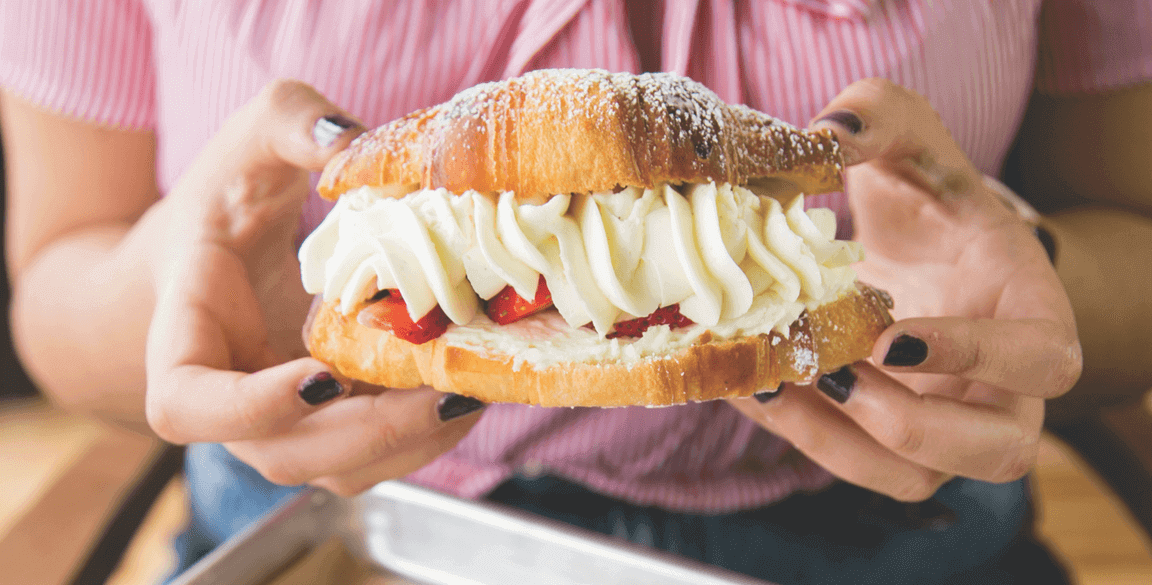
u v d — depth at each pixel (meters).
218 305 0.36
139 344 0.45
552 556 0.38
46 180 0.54
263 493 0.50
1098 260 0.51
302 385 0.31
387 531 0.41
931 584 0.49
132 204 0.56
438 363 0.31
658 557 0.37
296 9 0.42
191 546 0.55
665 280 0.31
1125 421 0.51
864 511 0.48
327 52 0.42
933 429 0.33
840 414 0.35
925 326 0.31
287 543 0.40
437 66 0.42
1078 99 0.55
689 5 0.41
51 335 0.49
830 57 0.42
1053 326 0.33
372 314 0.32
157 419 0.33
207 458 0.51
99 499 0.48
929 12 0.42
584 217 0.31
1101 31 0.51
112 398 0.50
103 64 0.50
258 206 0.38
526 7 0.42
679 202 0.31
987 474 0.34
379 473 0.37
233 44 0.43
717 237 0.31
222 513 0.52
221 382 0.32
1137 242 0.52
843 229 0.46
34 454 0.80
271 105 0.36
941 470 0.34
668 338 0.31
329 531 0.41
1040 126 0.57
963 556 0.49
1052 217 0.56
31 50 0.50
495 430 0.47
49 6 0.49
